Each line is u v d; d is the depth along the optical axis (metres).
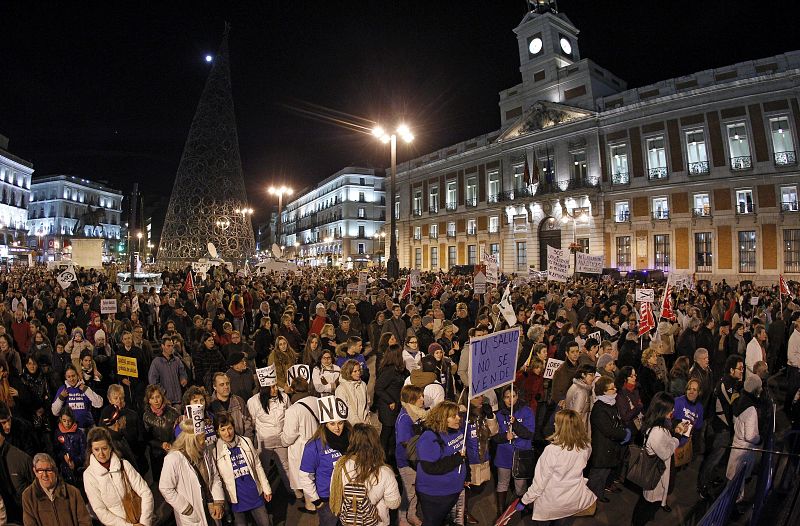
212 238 36.94
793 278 32.22
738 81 34.25
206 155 37.19
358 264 79.00
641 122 39.41
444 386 8.04
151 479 6.71
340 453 4.70
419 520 5.44
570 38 48.94
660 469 5.32
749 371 6.77
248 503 4.89
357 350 8.11
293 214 121.69
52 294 16.80
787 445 4.96
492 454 6.70
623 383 6.52
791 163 32.44
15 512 4.80
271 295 17.34
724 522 4.03
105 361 8.95
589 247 42.12
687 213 36.88
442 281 28.84
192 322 13.45
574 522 5.70
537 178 44.97
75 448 5.61
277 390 6.43
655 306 13.72
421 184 61.75
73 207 89.62
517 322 11.91
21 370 7.95
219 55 37.84
